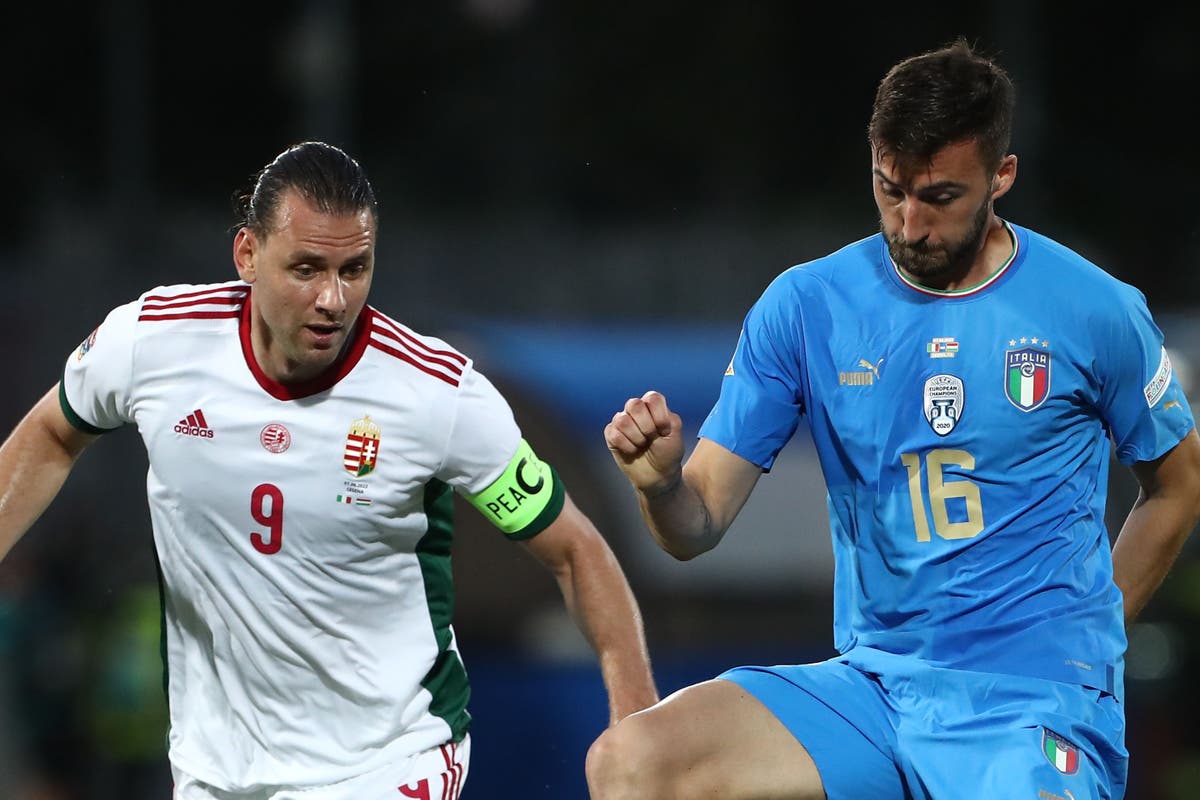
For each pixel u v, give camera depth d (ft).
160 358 48.06
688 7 272.72
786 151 271.28
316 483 47.55
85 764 116.78
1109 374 48.47
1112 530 107.96
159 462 48.19
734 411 51.01
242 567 48.44
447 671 51.37
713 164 271.28
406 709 50.08
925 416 48.44
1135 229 249.14
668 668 117.60
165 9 275.39
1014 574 48.11
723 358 128.47
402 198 264.31
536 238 203.62
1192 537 115.96
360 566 48.62
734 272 187.21
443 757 51.03
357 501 47.70
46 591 124.57
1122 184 252.62
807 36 270.87
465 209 265.34
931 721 48.29
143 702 117.08
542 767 106.42
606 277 185.26
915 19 268.41
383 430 47.65
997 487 48.06
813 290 50.37
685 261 187.52
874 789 48.67
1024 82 222.28
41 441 51.16
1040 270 48.67
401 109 275.59
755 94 271.90
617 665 49.78
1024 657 47.98
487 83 275.80
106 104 270.46
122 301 163.73
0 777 110.42
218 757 50.16
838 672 50.08
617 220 268.41
